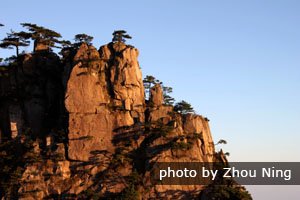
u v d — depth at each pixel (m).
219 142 165.38
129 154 154.00
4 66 167.88
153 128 157.38
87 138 153.75
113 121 157.38
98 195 146.25
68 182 148.12
